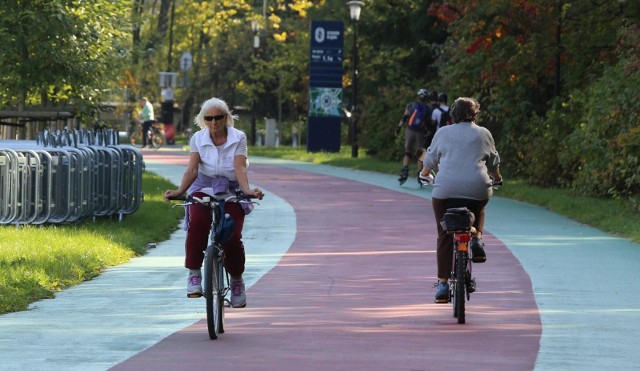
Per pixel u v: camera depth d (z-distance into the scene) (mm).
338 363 19031
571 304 25906
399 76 100938
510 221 44719
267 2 156125
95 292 28094
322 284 29000
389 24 100188
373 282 29328
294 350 20250
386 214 47219
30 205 38688
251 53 150875
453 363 19109
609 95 51875
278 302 26188
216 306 21734
